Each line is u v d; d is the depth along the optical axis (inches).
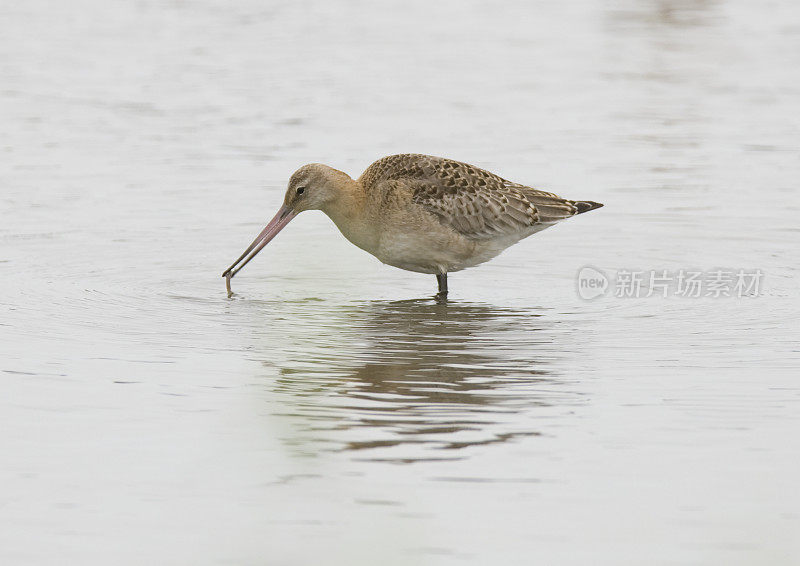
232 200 755.4
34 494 357.7
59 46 1165.1
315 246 689.6
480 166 813.2
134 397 437.1
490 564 317.7
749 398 435.5
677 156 850.1
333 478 367.9
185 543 329.1
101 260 643.5
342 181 602.9
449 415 419.2
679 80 1066.7
